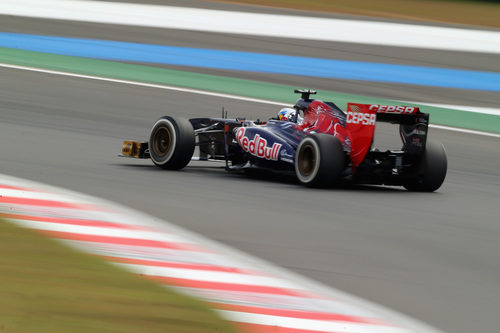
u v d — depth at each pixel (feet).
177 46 250.37
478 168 136.46
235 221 77.92
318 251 68.33
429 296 57.47
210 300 53.01
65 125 143.95
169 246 66.23
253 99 185.26
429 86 223.10
